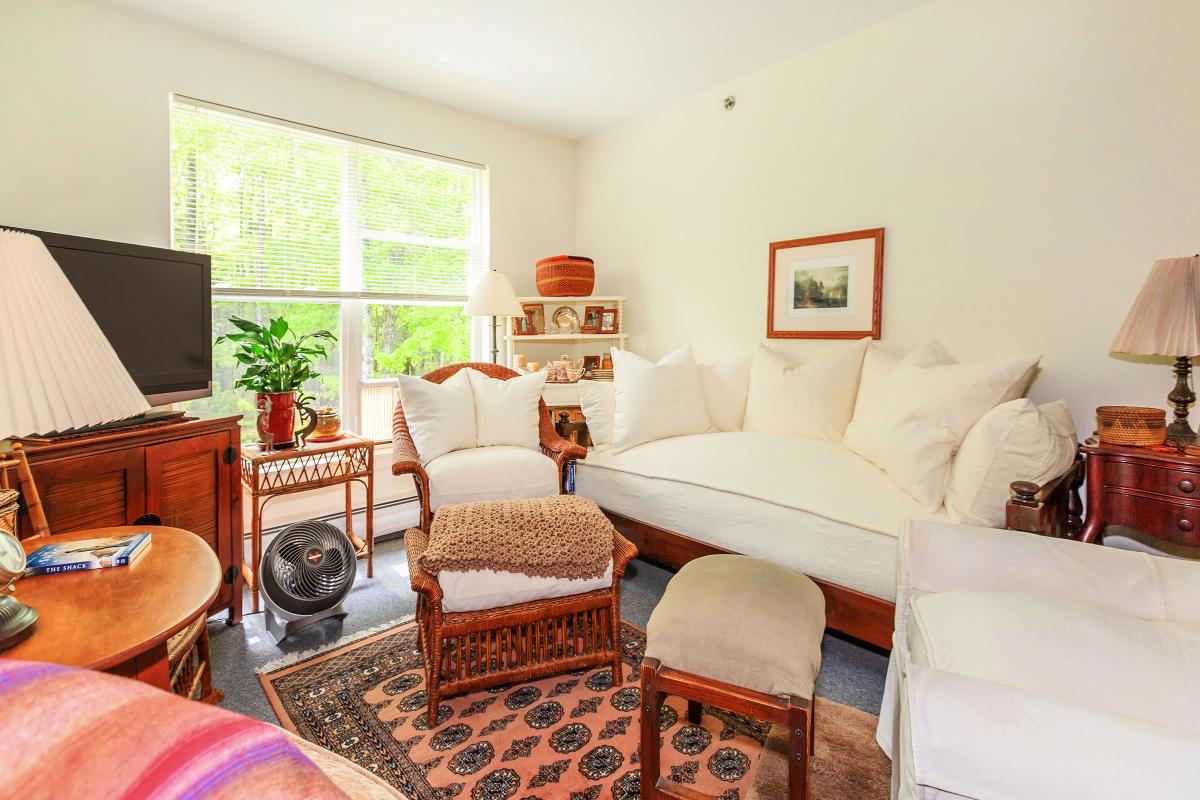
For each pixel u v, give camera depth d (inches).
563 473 104.6
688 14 99.4
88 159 91.7
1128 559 47.1
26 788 11.4
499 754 60.1
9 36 84.7
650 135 144.4
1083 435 85.2
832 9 98.5
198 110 103.4
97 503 69.2
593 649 71.6
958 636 40.6
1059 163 85.4
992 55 90.7
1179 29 75.2
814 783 56.1
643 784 50.1
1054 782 23.3
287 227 115.9
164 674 38.9
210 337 91.7
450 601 64.4
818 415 101.6
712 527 89.0
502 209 149.0
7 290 33.6
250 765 12.4
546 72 121.2
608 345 158.6
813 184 114.3
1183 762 22.3
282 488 95.2
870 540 71.9
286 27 102.1
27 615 35.4
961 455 71.2
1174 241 76.7
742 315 128.8
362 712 66.7
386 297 130.7
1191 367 73.9
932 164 98.2
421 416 104.4
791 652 48.5
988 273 93.0
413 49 110.7
